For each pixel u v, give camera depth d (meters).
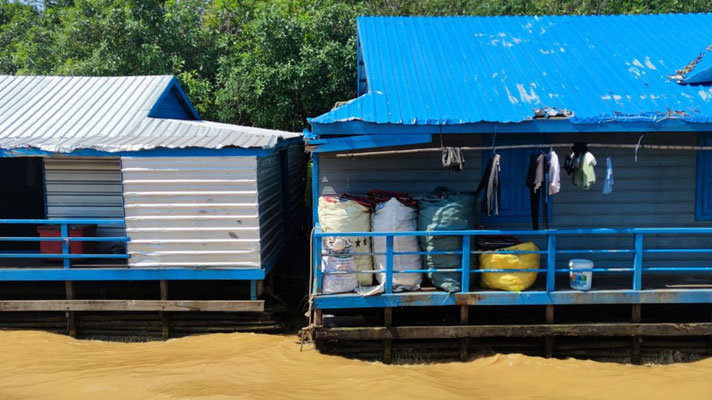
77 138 10.19
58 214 10.70
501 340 9.15
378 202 9.07
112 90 12.49
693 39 10.78
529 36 11.27
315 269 8.67
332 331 8.67
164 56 17.17
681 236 9.80
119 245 10.77
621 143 9.69
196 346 9.66
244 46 17.84
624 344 9.09
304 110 16.62
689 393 7.61
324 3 18.05
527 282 8.77
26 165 12.30
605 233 9.00
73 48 18.38
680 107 8.79
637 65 10.10
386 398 7.42
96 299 10.62
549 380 8.14
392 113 8.69
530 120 8.53
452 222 8.70
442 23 11.87
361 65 13.14
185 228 9.76
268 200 10.80
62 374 8.34
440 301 8.66
